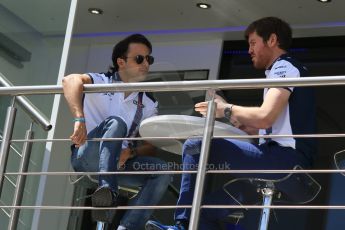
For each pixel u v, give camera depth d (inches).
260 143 251.6
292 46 380.5
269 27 263.3
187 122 245.6
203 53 384.5
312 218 346.6
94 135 261.7
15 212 259.1
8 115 259.9
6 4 319.0
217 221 250.1
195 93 261.1
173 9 365.4
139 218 260.1
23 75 308.3
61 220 319.9
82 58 400.2
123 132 259.4
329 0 338.3
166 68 278.7
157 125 249.4
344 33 365.4
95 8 373.7
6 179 294.4
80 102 253.0
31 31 312.5
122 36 393.7
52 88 257.8
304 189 246.4
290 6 349.4
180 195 241.3
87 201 312.2
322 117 366.9
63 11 311.0
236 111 243.9
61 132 338.0
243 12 360.8
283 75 252.8
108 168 255.0
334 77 220.2
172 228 238.5
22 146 297.3
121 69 277.0
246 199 249.8
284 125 247.3
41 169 294.2
